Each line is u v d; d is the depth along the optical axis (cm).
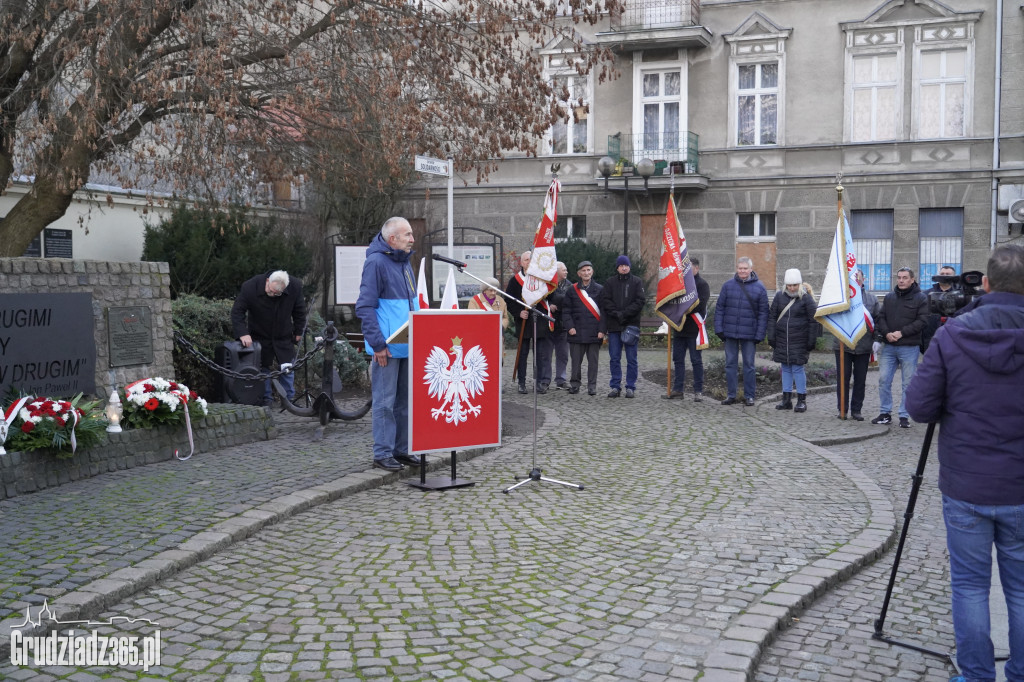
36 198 1206
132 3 1072
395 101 1239
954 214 2356
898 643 473
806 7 2433
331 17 1237
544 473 833
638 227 2570
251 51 1205
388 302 787
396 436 822
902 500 801
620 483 801
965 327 400
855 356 1234
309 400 1122
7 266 785
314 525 640
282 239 1962
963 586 404
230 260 1806
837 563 583
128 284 906
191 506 649
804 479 836
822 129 2434
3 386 771
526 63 1362
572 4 1382
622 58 2559
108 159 1272
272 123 1277
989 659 399
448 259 794
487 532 634
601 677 414
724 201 2500
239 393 1033
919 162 2358
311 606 491
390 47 1231
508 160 2616
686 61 2517
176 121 1234
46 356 809
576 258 2300
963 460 396
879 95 2402
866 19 2378
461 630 464
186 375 1104
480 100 1339
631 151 2548
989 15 2294
